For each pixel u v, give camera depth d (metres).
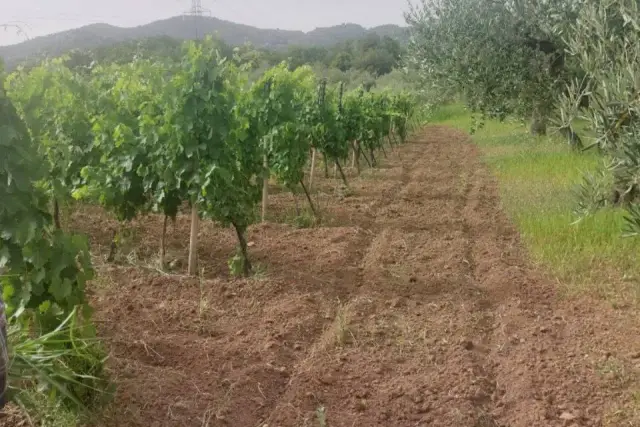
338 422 4.19
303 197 11.51
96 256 7.59
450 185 12.93
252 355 5.02
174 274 6.95
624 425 4.16
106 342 5.03
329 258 7.53
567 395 4.55
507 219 9.73
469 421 4.19
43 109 7.80
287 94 9.29
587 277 6.85
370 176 14.31
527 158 14.77
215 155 6.59
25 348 3.50
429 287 6.73
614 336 5.48
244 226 6.93
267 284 6.54
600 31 7.79
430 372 4.88
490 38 14.79
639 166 6.14
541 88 14.61
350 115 13.62
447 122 32.50
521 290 6.61
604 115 6.80
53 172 7.05
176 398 4.33
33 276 3.97
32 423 3.75
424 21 17.19
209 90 6.51
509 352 5.27
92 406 3.95
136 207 7.50
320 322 5.80
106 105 8.18
